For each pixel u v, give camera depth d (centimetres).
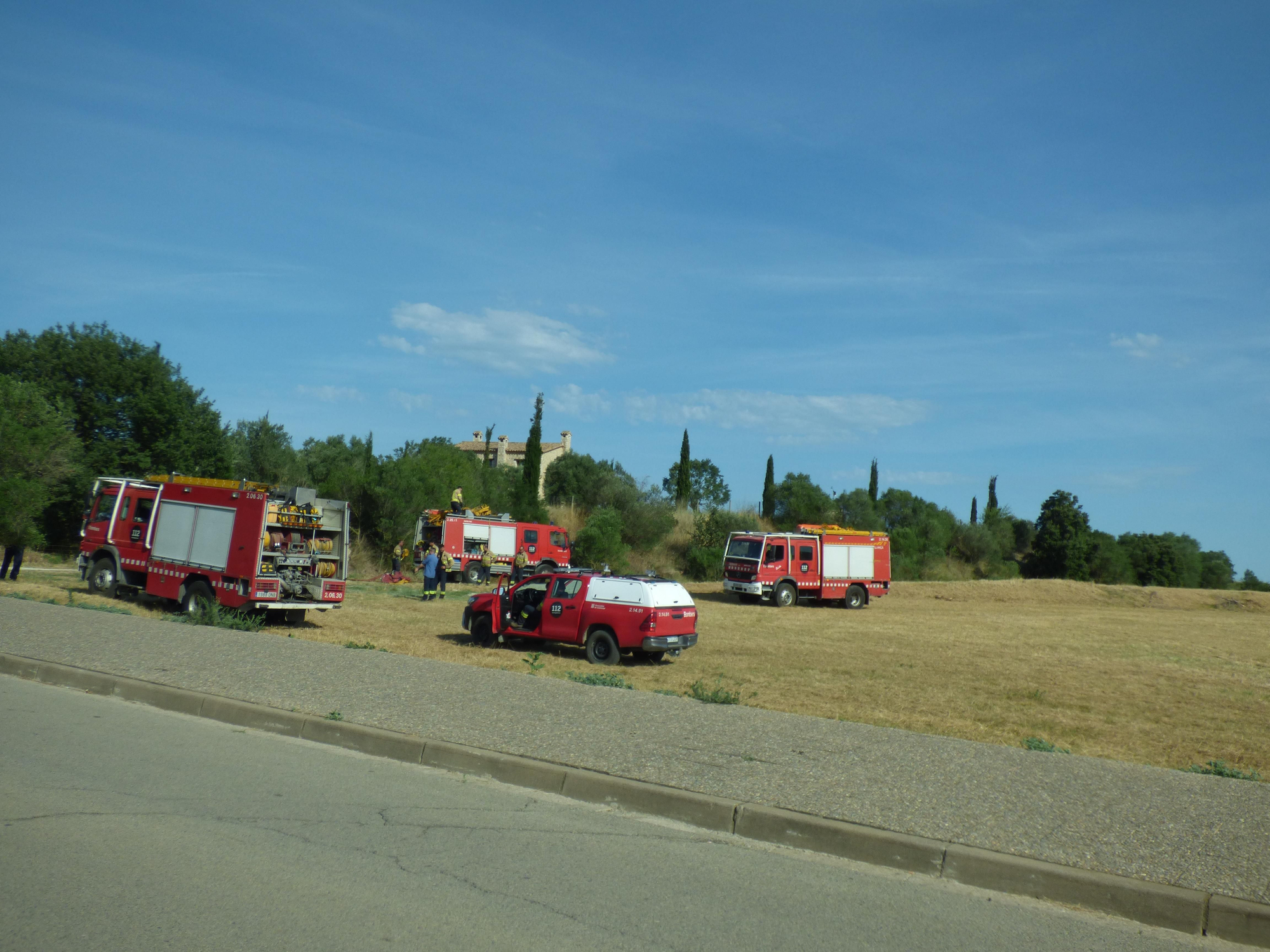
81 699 927
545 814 626
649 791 649
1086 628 2916
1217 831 606
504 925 427
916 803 640
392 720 834
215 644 1241
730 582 3269
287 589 1739
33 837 513
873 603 3747
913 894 512
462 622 2119
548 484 6625
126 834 529
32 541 2278
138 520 1991
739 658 1781
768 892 498
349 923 419
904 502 7262
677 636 1591
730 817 613
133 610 1798
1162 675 1844
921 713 1223
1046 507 7206
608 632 1584
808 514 6266
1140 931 480
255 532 1711
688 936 427
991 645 2283
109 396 3716
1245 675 1906
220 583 1758
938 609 3512
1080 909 507
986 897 517
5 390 2783
